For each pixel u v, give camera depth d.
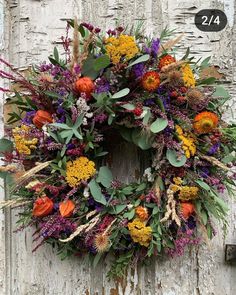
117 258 0.82
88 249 0.79
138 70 0.73
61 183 0.75
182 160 0.73
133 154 0.83
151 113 0.74
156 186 0.75
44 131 0.73
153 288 0.83
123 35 0.73
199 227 0.80
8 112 0.83
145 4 0.86
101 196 0.74
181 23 0.85
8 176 0.77
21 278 0.84
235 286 0.82
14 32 0.86
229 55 0.85
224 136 0.76
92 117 0.74
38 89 0.75
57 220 0.74
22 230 0.84
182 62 0.71
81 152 0.74
